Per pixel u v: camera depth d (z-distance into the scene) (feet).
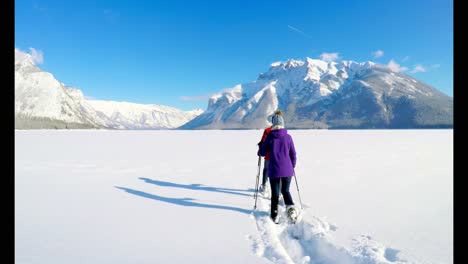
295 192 22.68
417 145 68.13
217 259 11.66
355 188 23.85
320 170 33.27
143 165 39.86
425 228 14.16
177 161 44.16
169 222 16.38
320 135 127.44
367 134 136.87
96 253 12.14
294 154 17.43
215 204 20.33
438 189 22.94
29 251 12.25
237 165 39.68
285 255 12.07
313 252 13.03
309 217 16.24
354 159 43.01
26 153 56.49
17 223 16.03
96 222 16.31
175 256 11.92
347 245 12.30
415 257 10.84
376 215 16.49
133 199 21.71
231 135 141.69
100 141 97.25
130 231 14.90
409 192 22.13
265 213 18.17
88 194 23.27
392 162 39.22
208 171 34.76
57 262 11.23
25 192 24.06
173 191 24.29
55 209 18.94
